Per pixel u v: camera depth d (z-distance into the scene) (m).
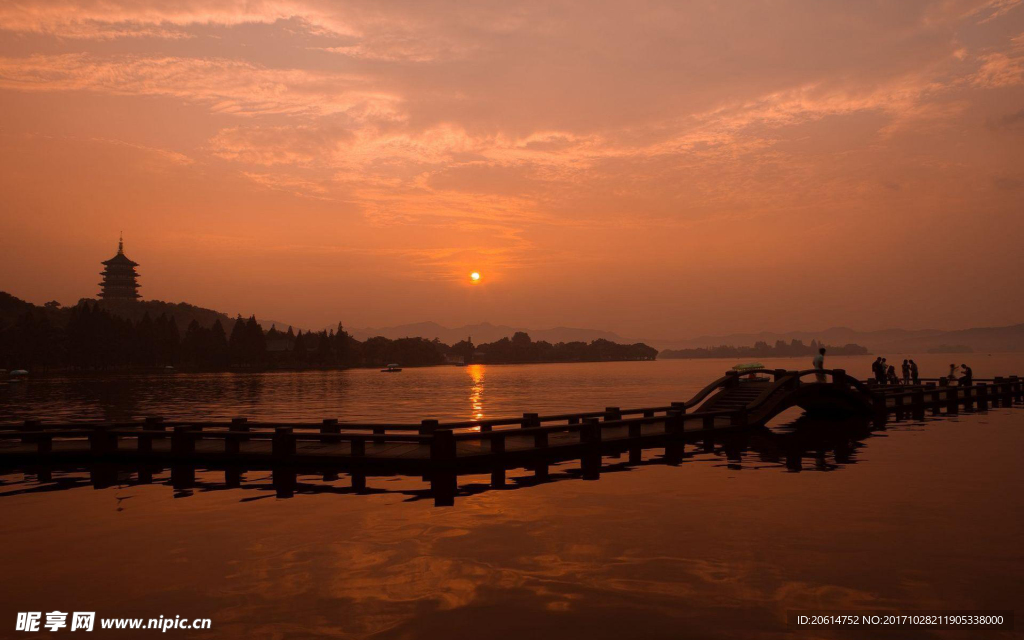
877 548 11.02
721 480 17.50
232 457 19.25
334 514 14.01
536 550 11.13
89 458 19.94
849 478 17.45
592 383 125.56
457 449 19.44
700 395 30.78
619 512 13.91
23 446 21.23
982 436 26.38
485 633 7.84
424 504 14.98
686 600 8.82
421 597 9.02
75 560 10.80
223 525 13.08
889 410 34.09
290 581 9.70
